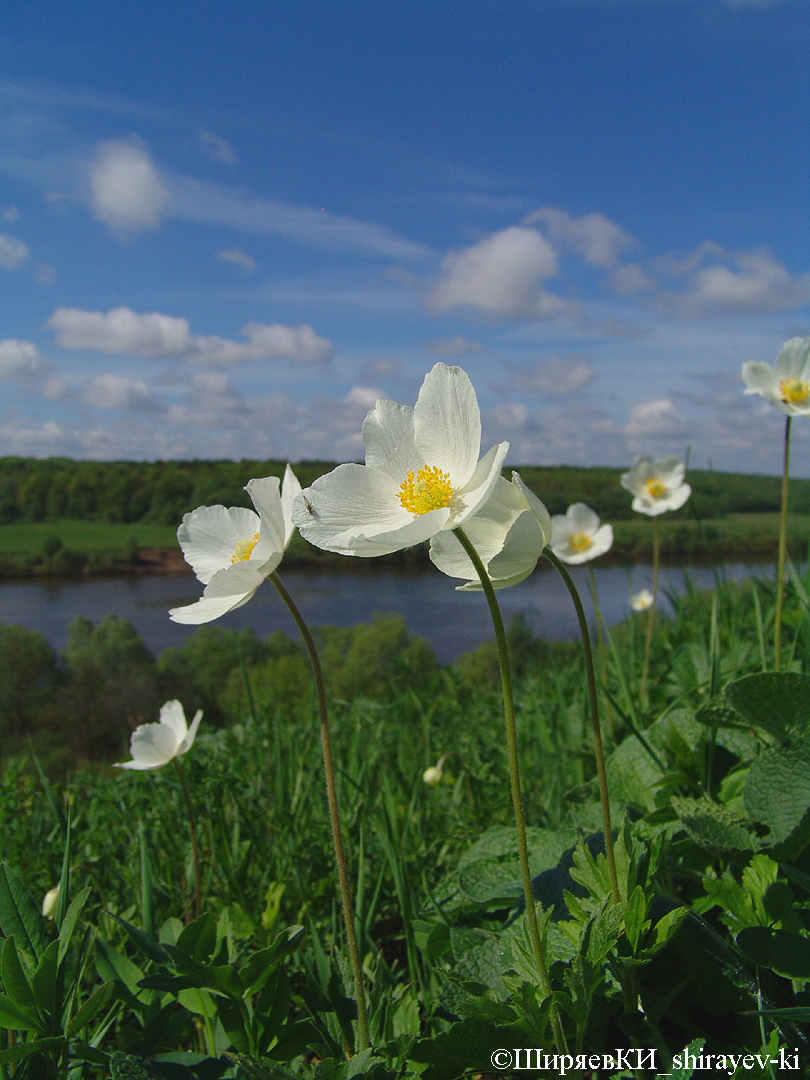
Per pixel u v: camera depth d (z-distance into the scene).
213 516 2.11
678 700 2.92
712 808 1.86
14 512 70.31
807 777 1.74
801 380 3.08
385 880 2.59
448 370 1.48
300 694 6.82
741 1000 1.50
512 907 2.02
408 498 1.47
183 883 2.81
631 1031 1.35
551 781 3.08
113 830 3.30
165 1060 1.49
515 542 1.31
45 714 17.39
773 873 1.58
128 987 1.72
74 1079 1.57
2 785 3.59
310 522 1.47
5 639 18.41
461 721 4.56
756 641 3.71
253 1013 1.57
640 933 1.33
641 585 7.65
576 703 3.95
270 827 3.01
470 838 2.92
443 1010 1.66
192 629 37.78
